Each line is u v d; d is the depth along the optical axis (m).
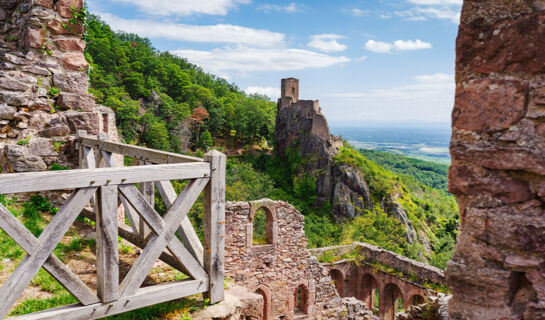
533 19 1.73
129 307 3.03
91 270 4.31
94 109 6.96
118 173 2.87
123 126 61.81
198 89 83.69
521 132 1.79
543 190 1.76
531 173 1.79
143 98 74.19
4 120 5.89
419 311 4.74
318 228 50.22
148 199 4.69
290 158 67.50
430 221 59.25
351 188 56.34
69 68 6.51
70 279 2.77
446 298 4.53
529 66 1.75
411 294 15.55
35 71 6.17
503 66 1.83
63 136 6.32
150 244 3.13
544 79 1.73
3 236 4.59
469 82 1.96
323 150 60.50
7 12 6.97
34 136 6.12
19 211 5.39
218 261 3.55
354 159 58.88
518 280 1.90
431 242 54.41
